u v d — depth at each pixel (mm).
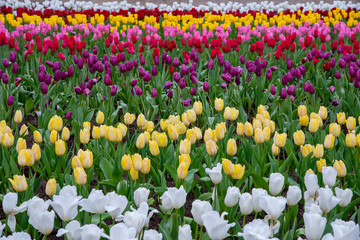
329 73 8008
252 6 16359
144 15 12539
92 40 9875
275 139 3904
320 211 2512
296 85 7422
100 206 2381
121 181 3617
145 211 2389
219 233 2180
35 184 3756
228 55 8352
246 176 3732
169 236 2770
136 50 8984
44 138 5016
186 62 7156
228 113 4488
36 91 6680
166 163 3975
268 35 9562
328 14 13398
